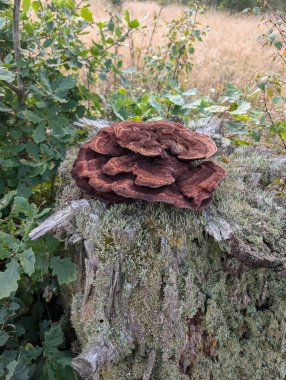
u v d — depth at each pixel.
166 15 2.20
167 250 0.43
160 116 0.74
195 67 1.60
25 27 0.68
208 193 0.44
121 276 0.44
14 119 0.69
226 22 2.56
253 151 0.61
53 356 0.48
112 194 0.46
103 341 0.43
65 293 0.57
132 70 0.90
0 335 0.46
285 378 0.53
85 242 0.43
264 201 0.51
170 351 0.46
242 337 0.52
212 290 0.48
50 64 0.69
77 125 0.68
